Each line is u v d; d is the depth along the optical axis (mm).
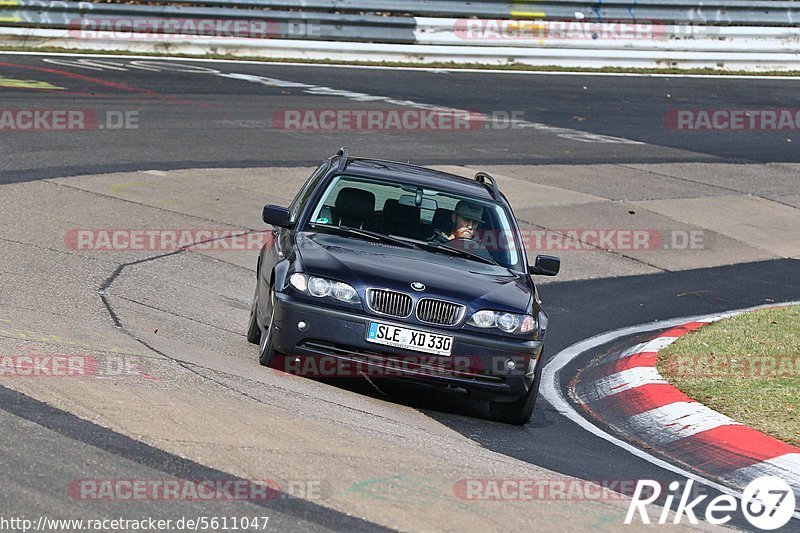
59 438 19156
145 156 60562
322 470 19672
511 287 28531
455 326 26781
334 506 17969
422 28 105375
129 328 30203
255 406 23234
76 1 93562
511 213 32500
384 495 18875
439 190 32281
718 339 38031
